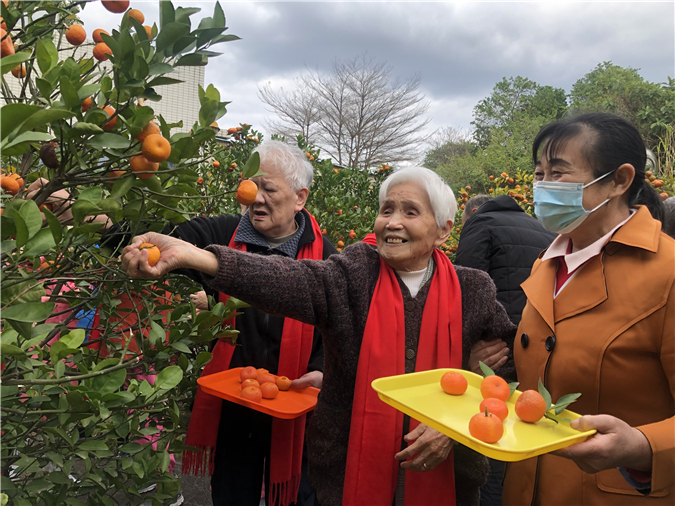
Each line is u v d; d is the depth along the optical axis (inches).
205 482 131.6
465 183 963.3
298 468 82.4
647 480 46.4
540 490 54.5
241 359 82.2
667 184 191.9
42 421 48.2
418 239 58.6
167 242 49.5
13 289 39.1
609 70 989.8
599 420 43.3
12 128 29.4
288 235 91.2
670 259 48.4
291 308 54.6
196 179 49.7
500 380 54.7
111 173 47.7
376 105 906.1
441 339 59.6
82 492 52.6
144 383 51.6
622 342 48.6
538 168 58.7
